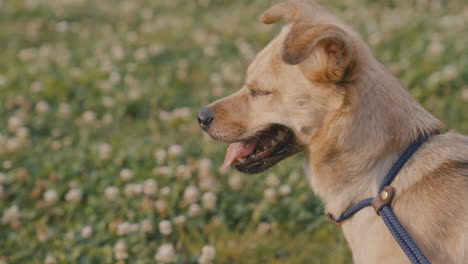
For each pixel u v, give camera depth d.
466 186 2.49
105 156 4.78
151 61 7.16
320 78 2.63
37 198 4.43
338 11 9.12
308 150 2.94
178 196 4.35
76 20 9.39
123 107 5.90
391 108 2.65
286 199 4.36
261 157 3.11
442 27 7.59
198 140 5.31
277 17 3.20
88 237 3.95
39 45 8.16
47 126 5.63
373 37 7.12
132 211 4.17
